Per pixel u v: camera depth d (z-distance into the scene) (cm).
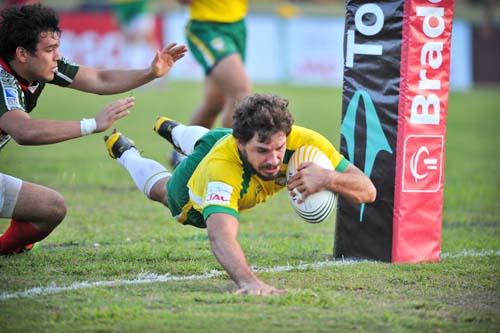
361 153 1984
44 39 1802
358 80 1983
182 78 9088
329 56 9119
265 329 1396
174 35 8538
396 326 1425
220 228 1609
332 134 4922
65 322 1433
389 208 1948
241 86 3212
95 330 1388
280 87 8369
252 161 1571
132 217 2589
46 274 1802
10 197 1852
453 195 3212
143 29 7912
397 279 1794
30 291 1639
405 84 1905
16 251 1970
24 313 1489
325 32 9112
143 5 7606
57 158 3988
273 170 1571
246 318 1451
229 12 3275
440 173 1977
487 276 1853
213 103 3319
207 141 1797
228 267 1603
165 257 2008
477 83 9525
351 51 1989
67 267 1859
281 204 2977
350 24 1986
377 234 1978
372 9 1942
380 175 1956
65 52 8194
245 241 2258
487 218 2770
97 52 8150
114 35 8112
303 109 6456
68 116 5331
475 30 9469
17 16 1791
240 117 1556
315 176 1614
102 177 3409
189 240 2248
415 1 1888
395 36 1914
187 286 1703
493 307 1595
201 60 3284
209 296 1590
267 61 8969
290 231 2464
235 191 1638
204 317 1455
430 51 1920
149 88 7812
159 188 1986
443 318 1502
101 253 2025
